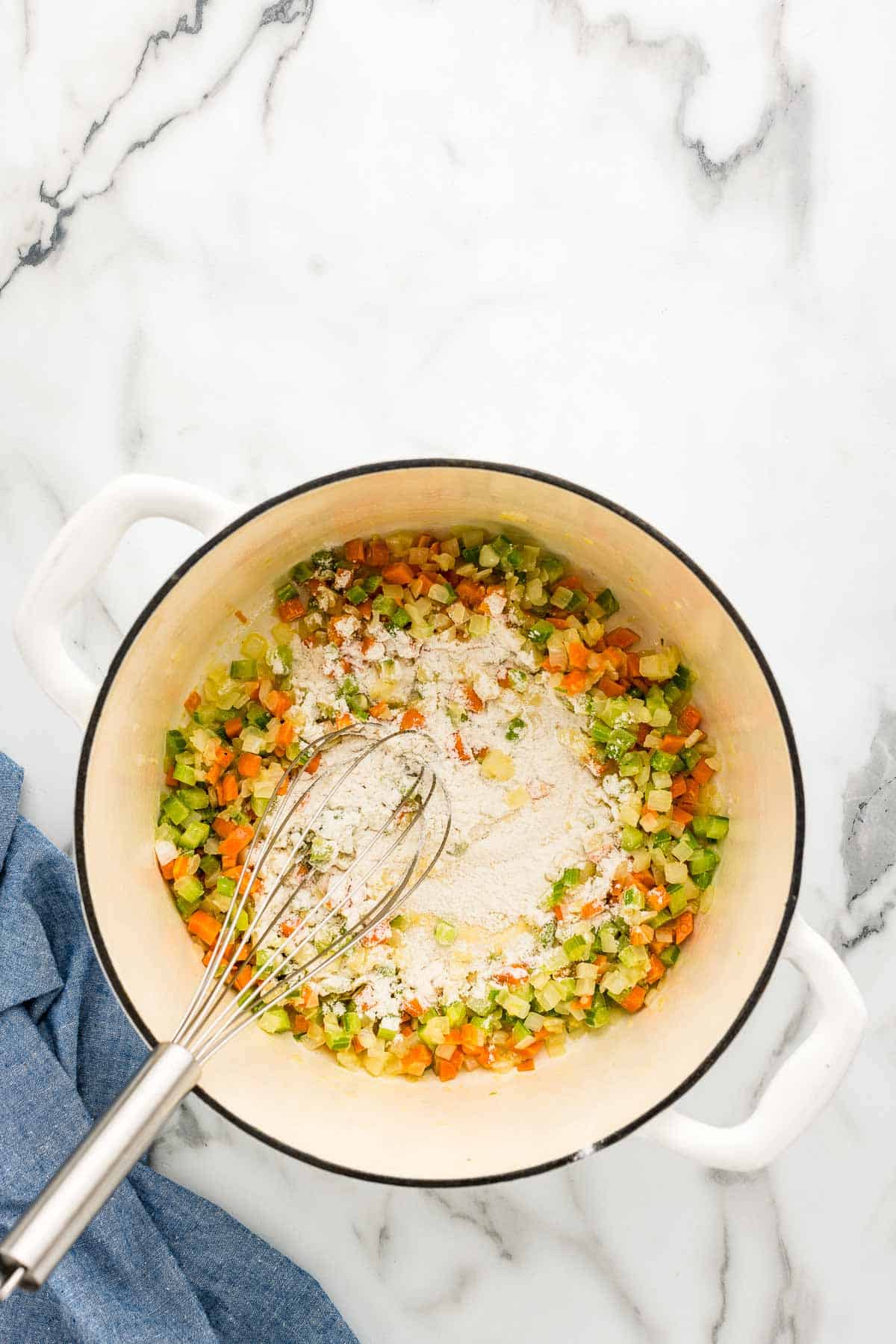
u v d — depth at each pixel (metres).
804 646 0.80
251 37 0.81
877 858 0.80
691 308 0.80
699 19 0.80
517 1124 0.74
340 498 0.72
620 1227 0.80
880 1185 0.80
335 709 0.77
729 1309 0.80
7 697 0.81
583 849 0.77
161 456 0.81
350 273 0.81
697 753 0.78
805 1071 0.68
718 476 0.80
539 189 0.81
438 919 0.77
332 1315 0.78
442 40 0.81
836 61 0.80
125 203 0.81
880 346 0.80
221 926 0.76
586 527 0.73
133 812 0.74
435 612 0.78
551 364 0.80
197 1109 0.80
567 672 0.77
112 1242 0.76
